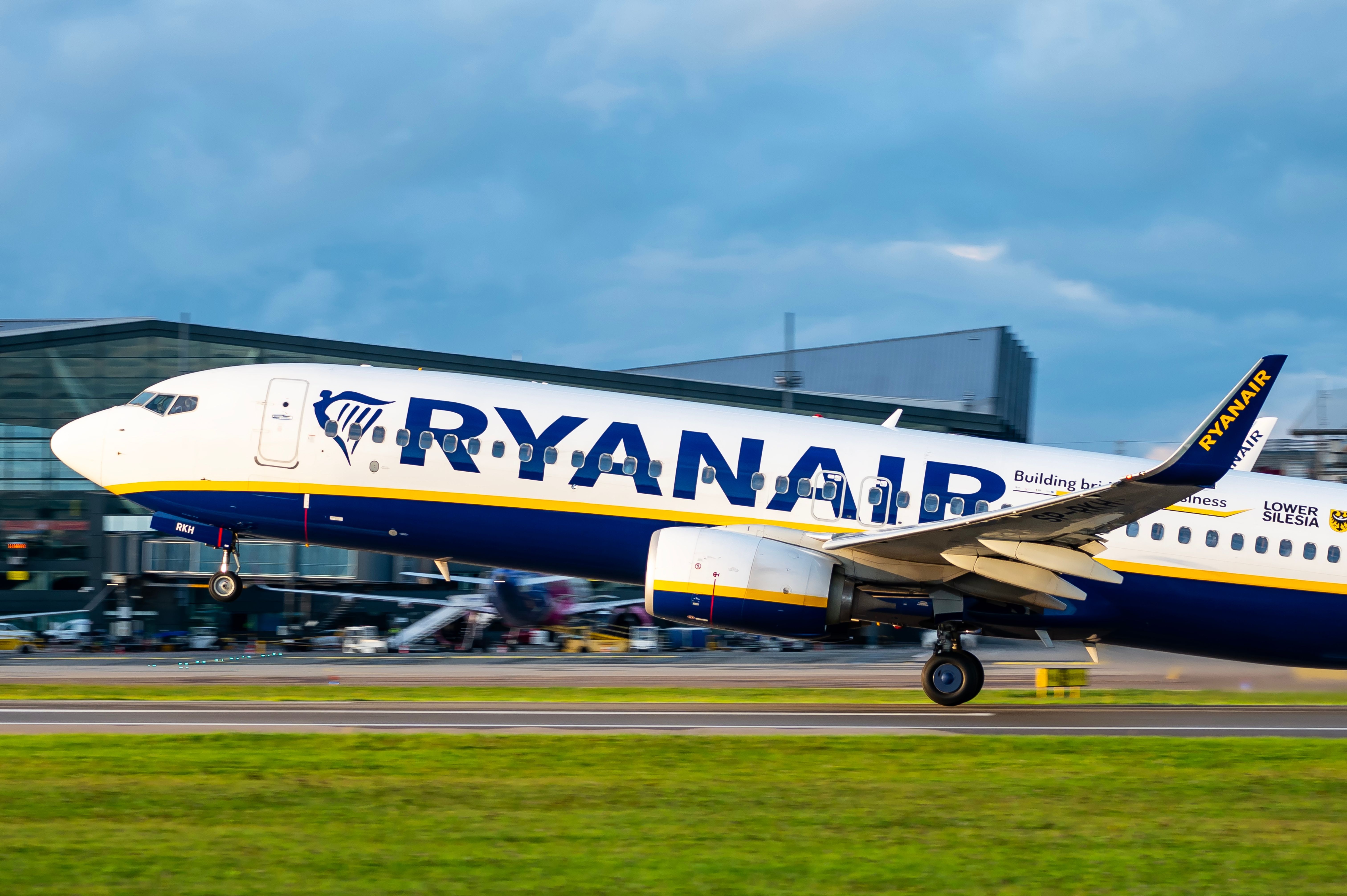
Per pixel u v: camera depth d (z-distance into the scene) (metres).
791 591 48.91
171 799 30.12
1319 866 24.73
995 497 53.22
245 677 86.81
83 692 63.19
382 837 26.14
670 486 53.81
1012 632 53.66
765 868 23.86
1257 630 53.19
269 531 56.84
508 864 23.88
